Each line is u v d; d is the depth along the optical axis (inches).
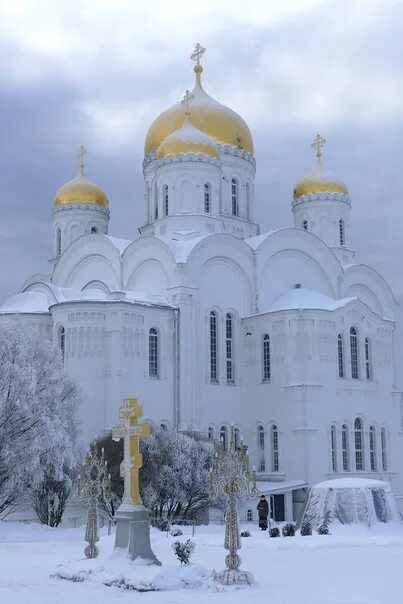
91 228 2856.8
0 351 1535.4
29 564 929.5
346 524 1357.0
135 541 816.9
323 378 2231.8
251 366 2316.7
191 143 2459.4
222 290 2311.8
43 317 2215.8
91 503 951.6
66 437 1547.7
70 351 2041.1
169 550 1100.5
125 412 890.7
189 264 2209.6
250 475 801.6
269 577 792.9
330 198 2787.9
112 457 1686.8
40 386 1595.7
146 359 2102.6
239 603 621.3
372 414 2358.5
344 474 2230.6
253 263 2388.0
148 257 2311.8
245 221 2640.3
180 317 2177.7
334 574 816.3
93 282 2493.8
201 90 2778.1
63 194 2871.6
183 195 2447.1
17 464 1471.5
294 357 2222.0
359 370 2359.7
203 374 2222.0
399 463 2411.4
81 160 2955.2
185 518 1765.5
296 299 2342.5
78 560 885.8
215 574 747.4
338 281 2608.3
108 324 2058.3
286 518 2086.6
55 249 2871.6
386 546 1161.4
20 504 1704.0
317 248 2571.4
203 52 2810.0
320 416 2201.0
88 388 1979.6
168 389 2135.8
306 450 2151.8
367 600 634.8
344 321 2330.2
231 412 2274.9
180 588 716.0
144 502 1663.4
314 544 1166.3
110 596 669.9
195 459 1754.4
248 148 2723.9
